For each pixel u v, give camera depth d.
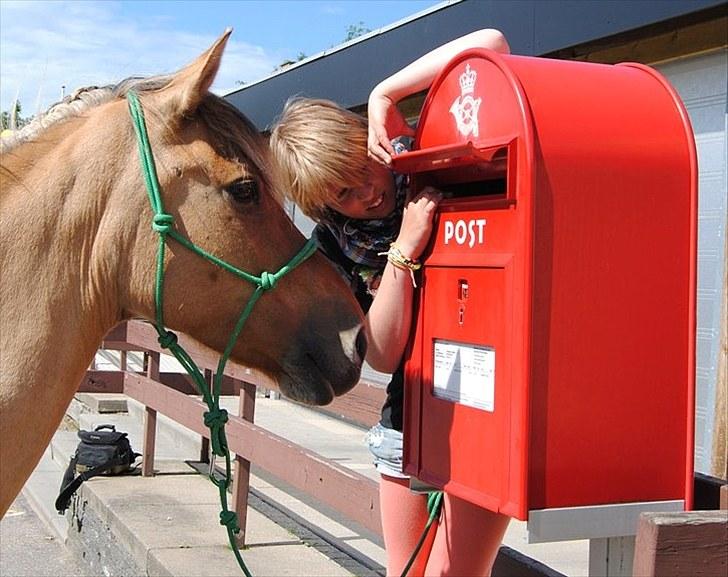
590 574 1.95
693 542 1.39
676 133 1.75
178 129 2.05
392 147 2.04
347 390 2.15
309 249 2.17
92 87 2.20
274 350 2.15
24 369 1.99
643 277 1.71
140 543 4.26
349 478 3.34
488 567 2.20
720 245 4.61
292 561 4.11
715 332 4.58
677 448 1.74
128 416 8.50
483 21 5.30
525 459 1.62
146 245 2.05
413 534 2.37
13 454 1.99
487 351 1.78
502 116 1.72
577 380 1.66
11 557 5.43
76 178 2.05
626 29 4.38
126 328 6.66
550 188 1.64
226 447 2.18
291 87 8.03
